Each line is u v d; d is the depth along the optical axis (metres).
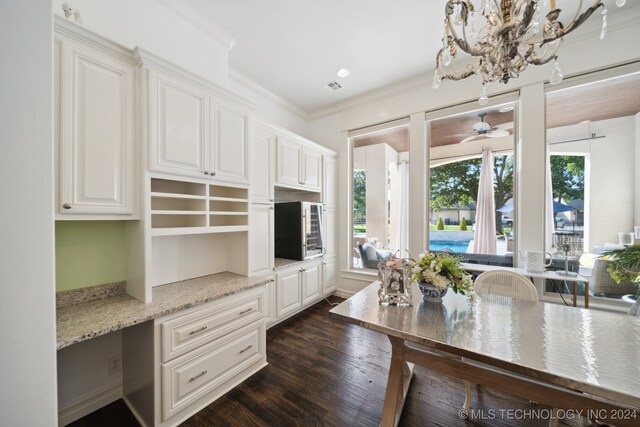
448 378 1.91
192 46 2.05
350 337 2.57
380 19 2.13
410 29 2.25
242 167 2.09
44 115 0.79
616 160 2.29
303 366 2.06
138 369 1.51
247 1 1.92
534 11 1.10
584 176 2.39
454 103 2.91
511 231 2.74
